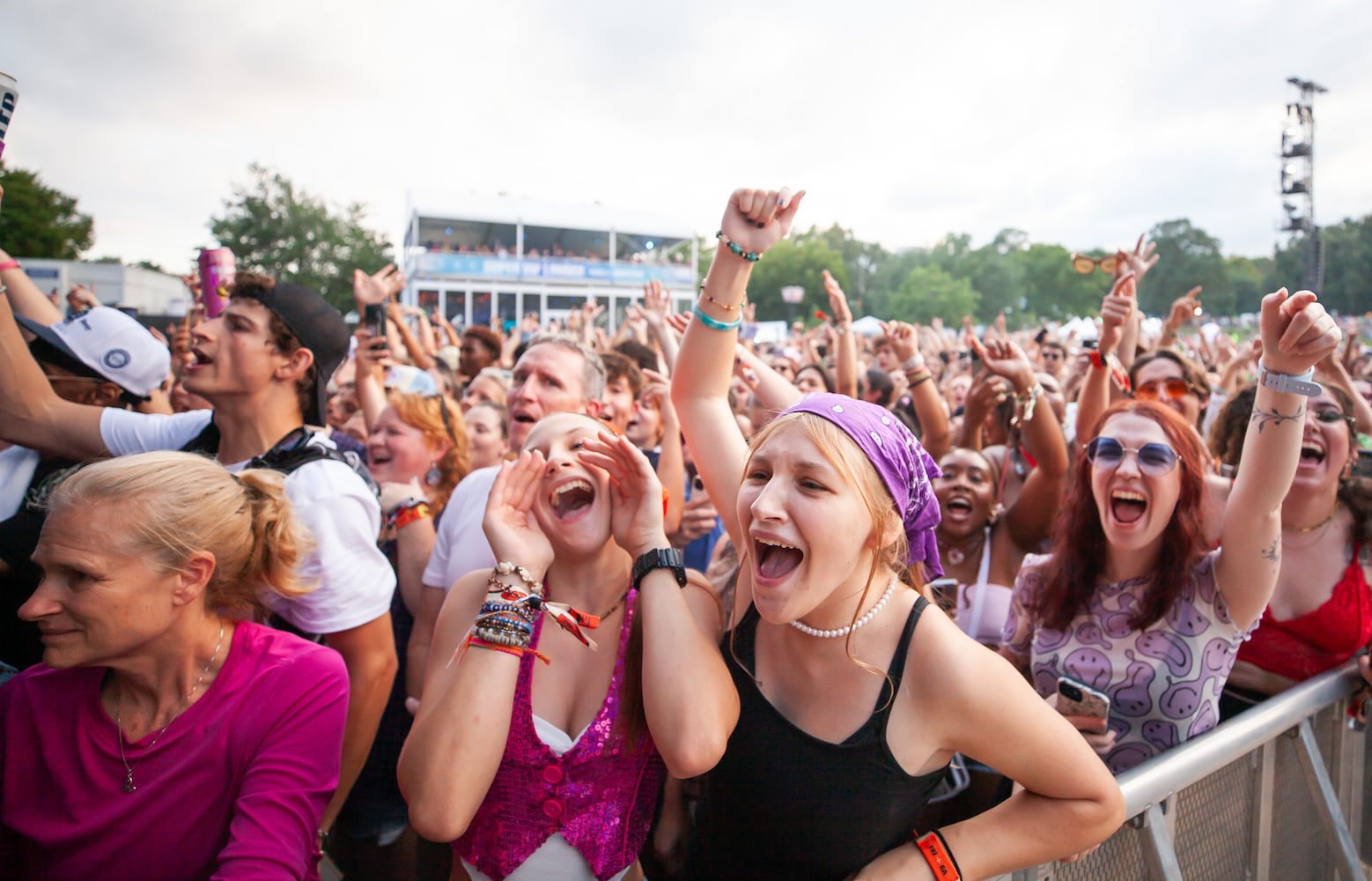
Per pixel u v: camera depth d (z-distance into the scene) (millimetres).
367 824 2617
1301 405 1693
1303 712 2041
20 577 2025
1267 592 1889
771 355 9078
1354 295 53312
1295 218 32000
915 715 1317
